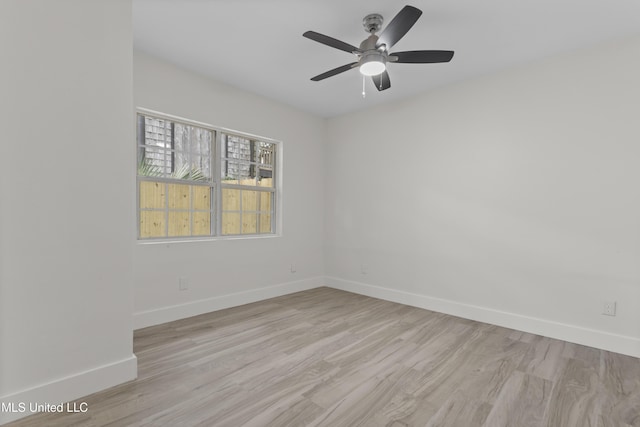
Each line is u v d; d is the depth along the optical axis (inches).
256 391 75.0
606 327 101.0
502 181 121.8
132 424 62.6
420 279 145.3
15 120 62.2
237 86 139.9
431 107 141.4
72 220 69.7
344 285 175.5
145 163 118.6
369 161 165.2
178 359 90.7
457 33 95.3
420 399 72.8
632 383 80.5
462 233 132.5
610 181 100.3
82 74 70.4
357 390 76.1
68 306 69.4
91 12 71.4
